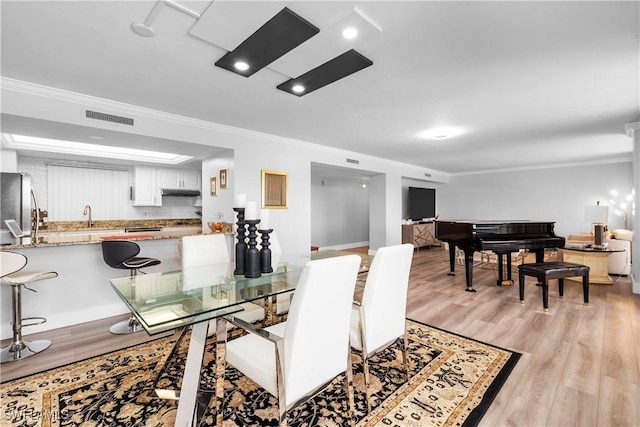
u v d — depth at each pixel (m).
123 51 2.13
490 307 3.56
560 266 3.57
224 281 2.20
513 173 8.16
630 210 6.54
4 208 3.53
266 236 2.39
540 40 2.02
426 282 4.75
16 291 2.43
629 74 2.53
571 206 7.28
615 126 4.09
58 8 1.66
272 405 1.82
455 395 1.90
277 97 3.02
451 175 9.30
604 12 1.72
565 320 3.12
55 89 2.78
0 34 1.91
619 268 5.08
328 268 1.42
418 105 3.26
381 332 1.90
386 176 6.96
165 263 3.67
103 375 2.11
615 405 1.79
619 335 2.74
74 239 2.96
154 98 3.04
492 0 1.62
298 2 1.63
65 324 2.98
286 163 4.76
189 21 1.79
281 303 2.64
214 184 4.66
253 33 1.90
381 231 7.05
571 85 2.75
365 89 2.84
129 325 2.91
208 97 3.01
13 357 2.34
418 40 2.02
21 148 4.27
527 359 2.32
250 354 1.59
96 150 4.93
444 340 2.68
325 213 8.45
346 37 1.97
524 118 3.72
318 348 1.48
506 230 4.42
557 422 1.65
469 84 2.73
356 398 1.88
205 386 2.00
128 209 5.97
